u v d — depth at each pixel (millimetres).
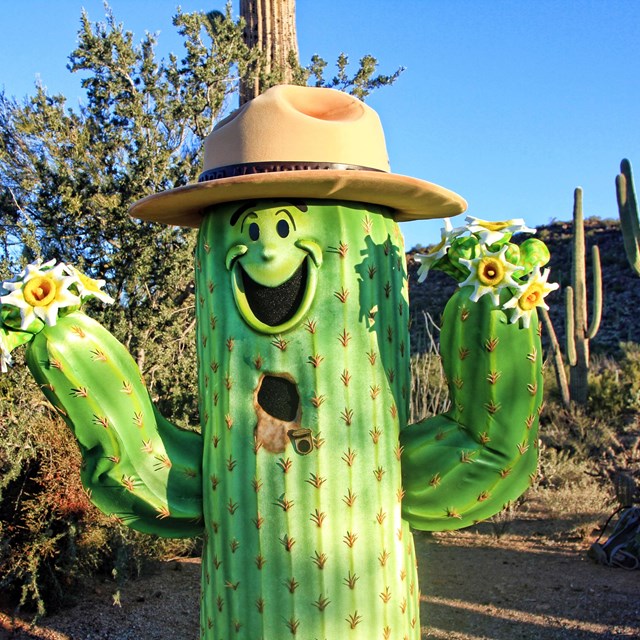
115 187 7176
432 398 9289
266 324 2498
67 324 2521
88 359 2531
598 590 5812
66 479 5324
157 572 6254
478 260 2371
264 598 2469
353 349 2504
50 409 5980
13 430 5363
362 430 2504
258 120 2521
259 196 2512
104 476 2617
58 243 7125
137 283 7207
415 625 2705
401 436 2662
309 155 2492
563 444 10453
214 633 2598
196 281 2768
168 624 5219
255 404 2504
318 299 2488
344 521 2477
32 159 7129
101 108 7547
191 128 7754
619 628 5082
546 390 13344
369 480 2512
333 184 2404
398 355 2648
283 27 7840
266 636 2465
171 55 7633
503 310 2398
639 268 8672
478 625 5211
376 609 2510
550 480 8477
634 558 6332
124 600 5621
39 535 5203
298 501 2459
